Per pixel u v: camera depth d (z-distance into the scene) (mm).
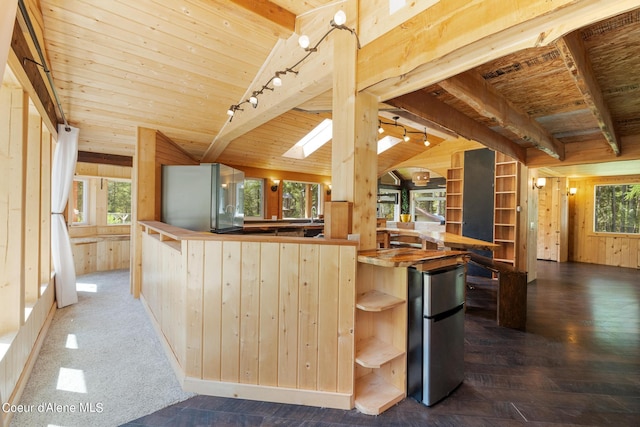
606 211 7660
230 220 4578
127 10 2582
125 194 6445
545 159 4750
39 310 2805
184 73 3338
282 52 2967
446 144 6938
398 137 6727
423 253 2174
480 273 6012
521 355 2713
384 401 1957
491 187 5867
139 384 2174
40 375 2270
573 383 2264
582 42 1881
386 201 10352
